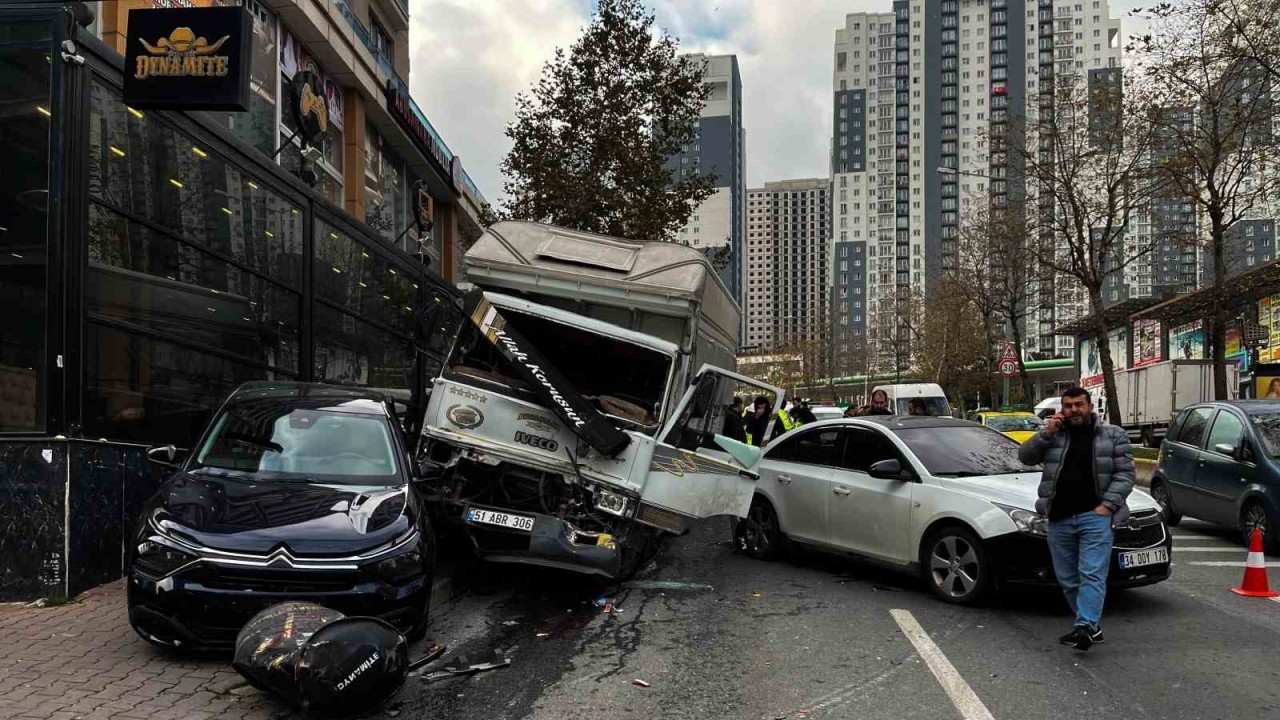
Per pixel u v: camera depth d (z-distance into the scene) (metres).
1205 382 30.62
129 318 7.83
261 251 10.54
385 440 6.95
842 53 158.88
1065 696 5.09
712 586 8.30
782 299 158.38
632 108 22.19
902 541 8.01
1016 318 40.12
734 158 141.38
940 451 8.31
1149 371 33.47
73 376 7.00
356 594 5.37
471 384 7.63
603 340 7.82
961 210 148.00
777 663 5.79
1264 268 21.27
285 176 11.05
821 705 4.97
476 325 7.38
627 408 7.57
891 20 152.75
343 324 13.39
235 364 9.89
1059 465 6.21
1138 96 21.91
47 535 6.80
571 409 7.18
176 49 7.69
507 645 6.21
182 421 8.77
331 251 12.83
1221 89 19.84
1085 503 6.11
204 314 9.20
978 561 7.27
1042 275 35.00
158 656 5.46
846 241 152.62
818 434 9.47
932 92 149.75
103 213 7.44
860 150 156.75
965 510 7.42
